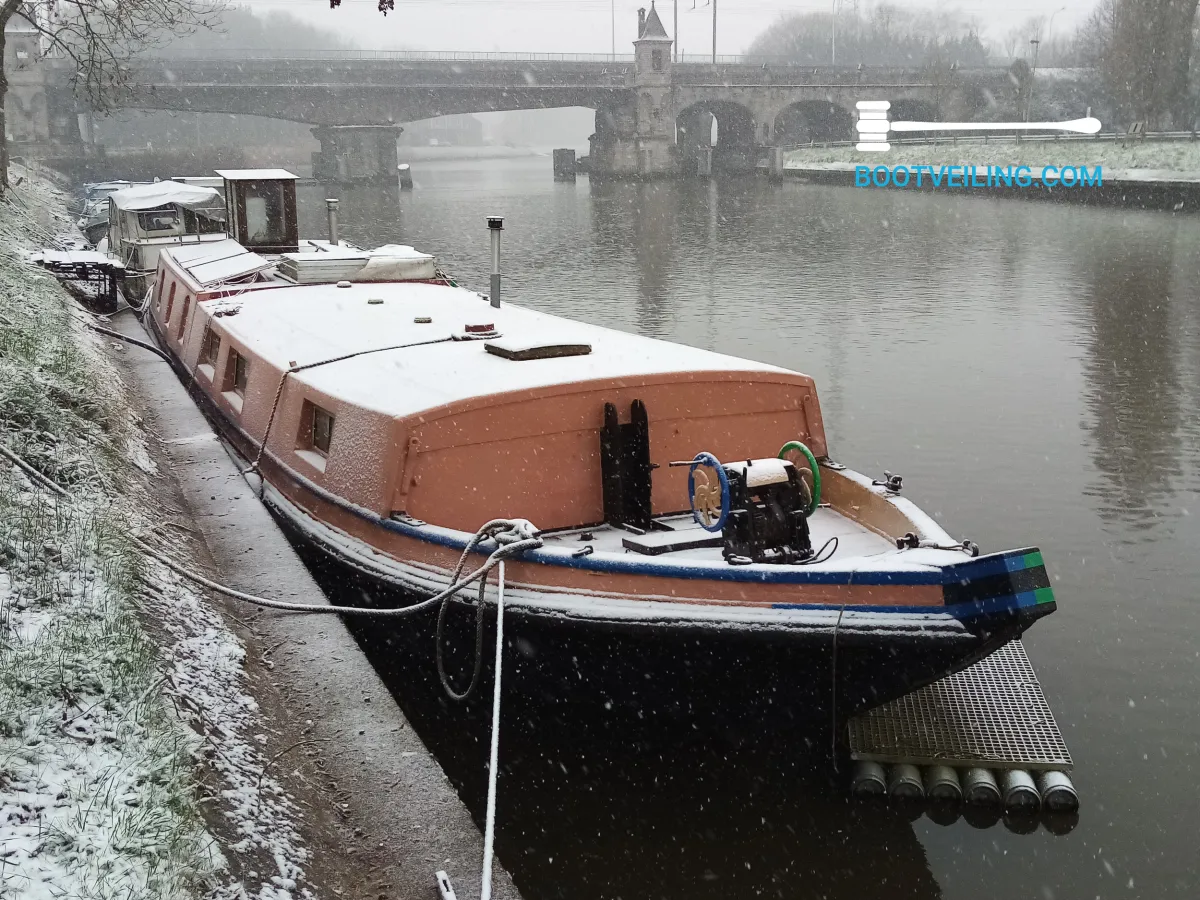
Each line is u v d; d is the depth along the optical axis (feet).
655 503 29.32
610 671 24.71
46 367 35.35
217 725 19.51
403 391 29.40
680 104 311.47
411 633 27.30
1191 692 29.40
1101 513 42.68
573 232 155.43
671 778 25.91
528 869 23.21
